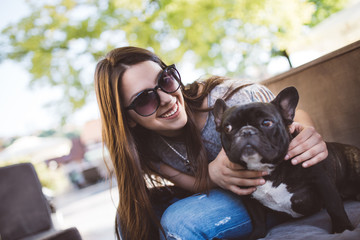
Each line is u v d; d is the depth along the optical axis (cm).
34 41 688
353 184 169
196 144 179
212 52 720
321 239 117
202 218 158
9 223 183
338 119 201
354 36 560
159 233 184
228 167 157
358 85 190
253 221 162
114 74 175
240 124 146
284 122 153
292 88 153
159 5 657
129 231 182
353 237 106
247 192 155
